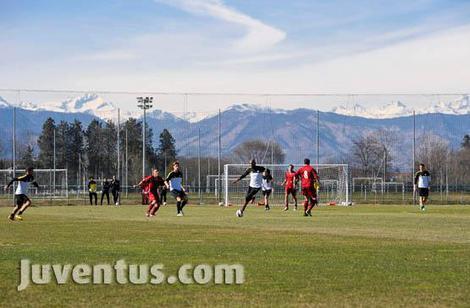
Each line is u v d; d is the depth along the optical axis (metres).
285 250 22.91
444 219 41.47
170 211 55.38
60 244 25.12
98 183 110.00
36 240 26.94
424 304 14.05
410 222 38.31
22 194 42.53
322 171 82.38
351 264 19.47
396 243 25.20
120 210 59.19
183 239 27.09
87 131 118.44
